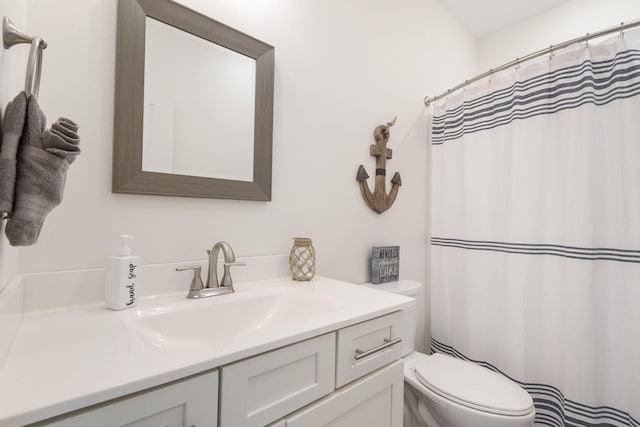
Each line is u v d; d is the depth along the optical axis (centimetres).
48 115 78
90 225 84
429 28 208
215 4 108
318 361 71
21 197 47
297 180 133
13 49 62
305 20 136
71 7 81
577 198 131
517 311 149
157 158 94
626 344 121
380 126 168
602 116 129
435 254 192
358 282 159
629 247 122
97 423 42
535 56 149
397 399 93
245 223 116
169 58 97
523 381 147
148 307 83
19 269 74
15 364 50
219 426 55
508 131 158
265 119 119
